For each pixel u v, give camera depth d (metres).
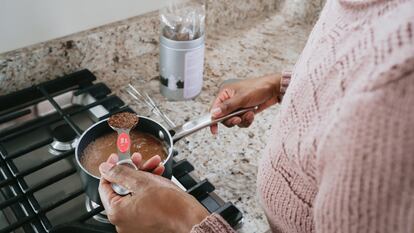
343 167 0.31
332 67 0.36
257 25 1.20
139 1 0.98
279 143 0.45
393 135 0.29
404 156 0.29
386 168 0.30
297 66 0.47
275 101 0.81
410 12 0.31
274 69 1.02
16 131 0.78
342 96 0.33
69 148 0.78
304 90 0.40
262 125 0.85
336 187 0.32
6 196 0.67
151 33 1.02
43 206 0.65
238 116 0.76
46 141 0.74
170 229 0.51
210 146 0.79
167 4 0.96
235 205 0.67
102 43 0.95
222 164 0.75
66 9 0.88
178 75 0.86
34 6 0.84
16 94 0.85
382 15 0.33
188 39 0.84
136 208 0.51
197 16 0.88
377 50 0.31
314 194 0.41
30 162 0.79
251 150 0.79
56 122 0.81
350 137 0.31
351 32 0.36
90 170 0.61
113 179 0.53
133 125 0.65
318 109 0.37
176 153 0.76
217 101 0.75
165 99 0.91
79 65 0.94
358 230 0.32
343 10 0.38
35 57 0.87
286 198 0.46
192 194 0.66
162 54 0.86
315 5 1.18
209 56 1.06
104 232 0.60
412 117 0.28
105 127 0.67
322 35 0.41
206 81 0.97
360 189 0.31
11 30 0.83
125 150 0.61
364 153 0.30
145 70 0.99
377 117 0.29
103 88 0.89
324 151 0.34
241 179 0.72
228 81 0.86
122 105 0.85
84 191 0.64
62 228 0.60
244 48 1.10
